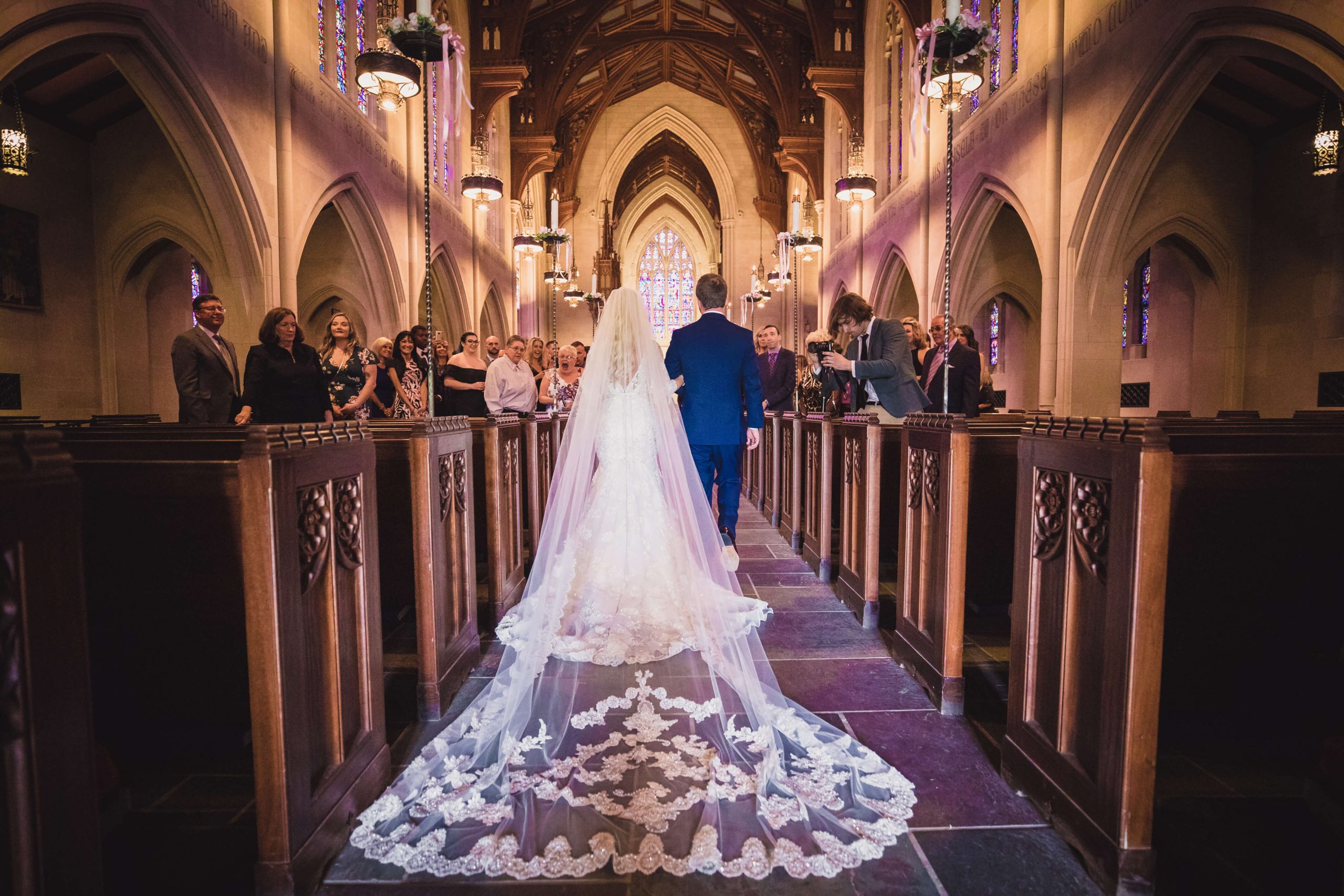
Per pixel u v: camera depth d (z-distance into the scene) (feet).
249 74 22.21
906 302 50.47
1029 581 6.43
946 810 6.20
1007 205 38.68
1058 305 25.77
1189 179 29.60
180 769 6.98
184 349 15.51
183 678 7.12
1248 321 30.37
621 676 9.23
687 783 6.53
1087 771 5.55
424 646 8.07
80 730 3.32
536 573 9.51
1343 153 26.04
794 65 59.36
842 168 55.67
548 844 5.64
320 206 26.91
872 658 10.10
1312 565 7.13
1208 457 6.30
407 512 11.35
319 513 5.61
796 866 5.33
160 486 6.16
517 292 61.21
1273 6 17.40
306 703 5.27
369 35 32.71
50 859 3.14
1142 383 36.17
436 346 21.54
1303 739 7.36
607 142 75.77
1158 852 5.53
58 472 3.22
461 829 5.84
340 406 18.21
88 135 29.84
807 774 6.64
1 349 26.99
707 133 75.66
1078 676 5.72
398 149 35.37
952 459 7.99
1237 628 7.41
